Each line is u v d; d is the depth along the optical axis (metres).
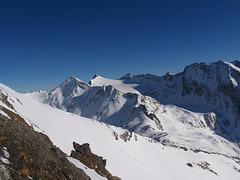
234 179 75.88
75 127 53.44
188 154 82.75
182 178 57.00
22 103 49.88
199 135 181.12
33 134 14.91
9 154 10.36
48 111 57.44
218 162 86.12
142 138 79.81
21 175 9.31
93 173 17.66
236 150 167.12
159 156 68.62
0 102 32.19
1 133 11.37
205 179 63.78
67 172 12.84
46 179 10.84
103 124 72.06
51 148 14.84
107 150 48.91
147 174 47.44
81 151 21.42
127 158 51.84
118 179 22.64
